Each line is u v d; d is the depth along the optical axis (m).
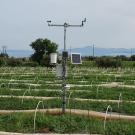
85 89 41.44
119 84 50.16
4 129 19.77
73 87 43.16
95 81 54.41
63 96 23.89
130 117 24.33
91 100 31.59
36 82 50.72
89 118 22.25
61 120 20.89
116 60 102.75
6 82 50.06
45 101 29.70
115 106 27.89
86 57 138.00
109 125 20.30
